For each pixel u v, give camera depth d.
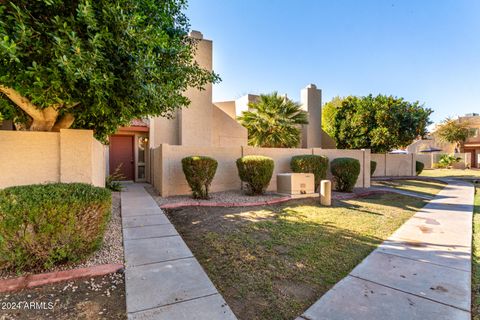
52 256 2.93
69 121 5.18
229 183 8.87
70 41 2.88
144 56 3.45
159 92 3.95
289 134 13.42
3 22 2.60
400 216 6.12
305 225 5.17
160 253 3.50
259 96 15.16
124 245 3.76
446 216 6.18
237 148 9.03
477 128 28.05
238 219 5.51
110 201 3.48
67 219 2.94
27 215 2.76
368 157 11.48
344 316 2.24
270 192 8.60
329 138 17.70
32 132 4.47
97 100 3.55
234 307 2.38
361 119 16.05
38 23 2.81
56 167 4.60
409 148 32.16
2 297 2.44
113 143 11.69
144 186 10.33
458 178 16.53
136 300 2.38
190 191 8.14
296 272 3.14
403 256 3.64
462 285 2.79
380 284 2.82
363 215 6.14
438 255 3.69
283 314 2.29
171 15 4.96
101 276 2.88
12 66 2.91
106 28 3.04
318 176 9.11
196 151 8.32
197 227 4.89
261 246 3.97
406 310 2.33
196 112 11.06
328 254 3.72
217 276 3.00
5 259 2.77
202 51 11.02
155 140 10.81
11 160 4.34
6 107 4.36
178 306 2.31
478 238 4.50
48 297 2.46
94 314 2.21
